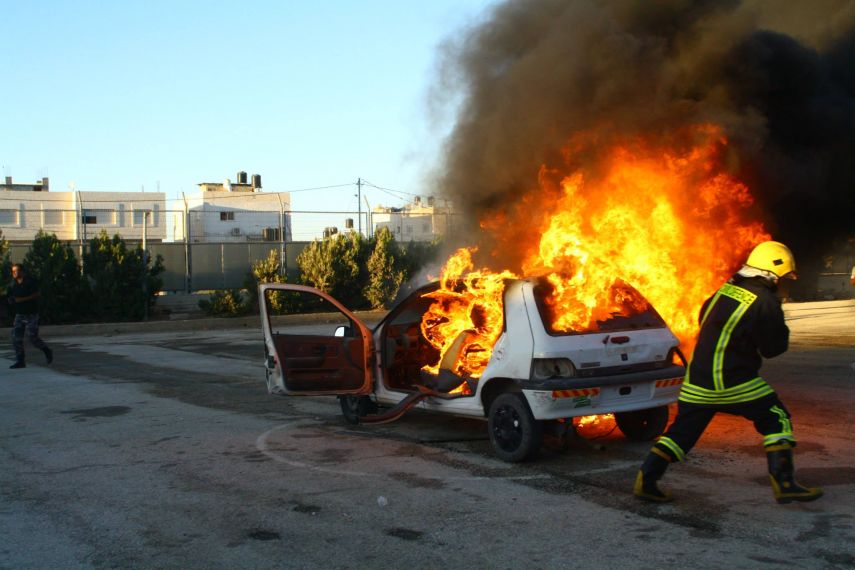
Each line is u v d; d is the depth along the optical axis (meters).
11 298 13.47
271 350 7.60
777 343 4.69
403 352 7.66
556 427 6.01
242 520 4.83
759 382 4.75
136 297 22.83
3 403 9.65
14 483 5.82
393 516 4.84
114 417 8.53
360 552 4.24
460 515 4.84
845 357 12.25
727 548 4.14
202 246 26.81
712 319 4.82
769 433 4.78
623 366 6.20
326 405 9.17
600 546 4.23
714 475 5.58
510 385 6.31
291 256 27.52
